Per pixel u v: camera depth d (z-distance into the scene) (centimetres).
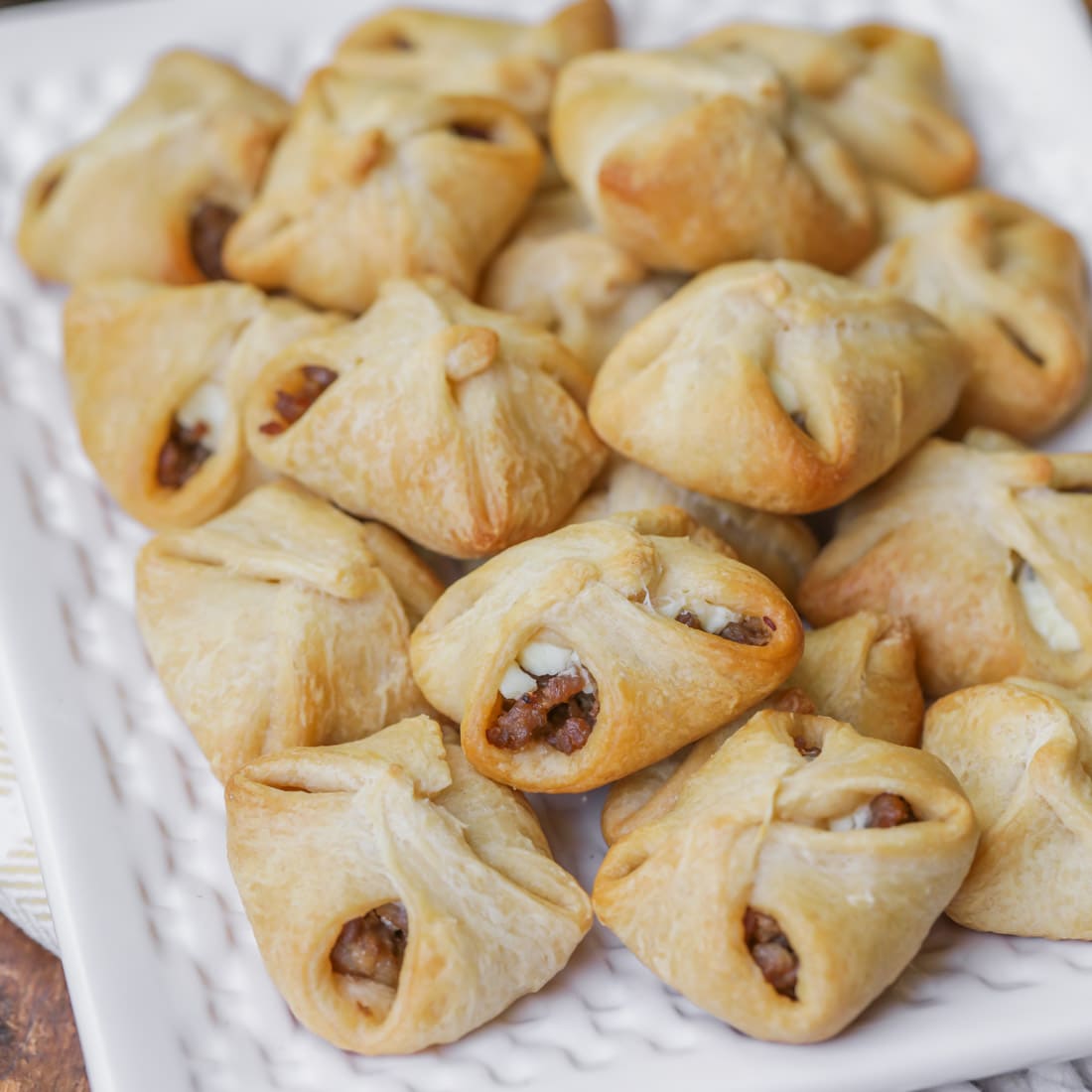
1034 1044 43
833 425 48
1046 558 48
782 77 52
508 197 52
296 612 47
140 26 56
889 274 52
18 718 47
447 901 44
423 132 52
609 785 47
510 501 48
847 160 52
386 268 51
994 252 52
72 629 49
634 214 51
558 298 52
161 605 48
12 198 55
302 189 52
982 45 56
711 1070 43
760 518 50
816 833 43
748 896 43
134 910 46
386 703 47
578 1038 44
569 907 44
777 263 49
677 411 48
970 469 49
